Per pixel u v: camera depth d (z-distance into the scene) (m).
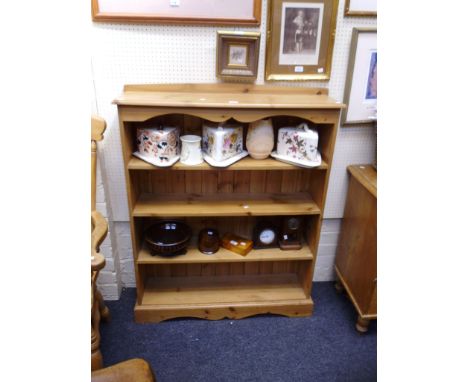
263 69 1.53
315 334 1.73
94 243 1.07
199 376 1.51
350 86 1.58
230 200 1.69
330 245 1.99
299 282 1.94
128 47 1.44
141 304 1.75
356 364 1.58
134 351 1.61
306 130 1.47
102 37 1.42
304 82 1.57
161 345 1.65
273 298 1.82
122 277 1.96
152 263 1.74
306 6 1.43
